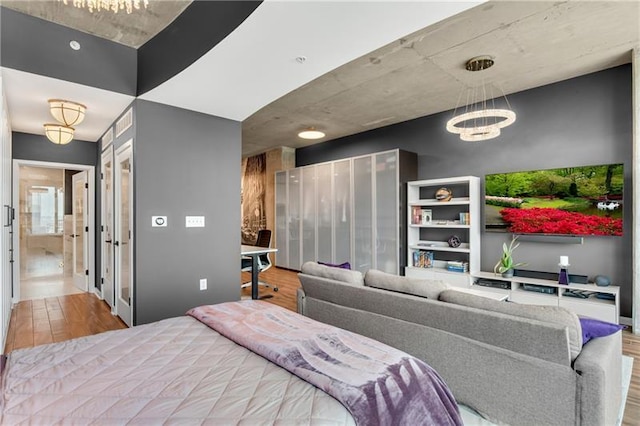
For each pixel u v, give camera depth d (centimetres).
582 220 390
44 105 352
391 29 208
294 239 739
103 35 309
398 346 235
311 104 497
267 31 210
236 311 212
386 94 456
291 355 145
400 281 250
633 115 336
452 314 206
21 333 345
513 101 451
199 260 372
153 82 304
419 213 531
